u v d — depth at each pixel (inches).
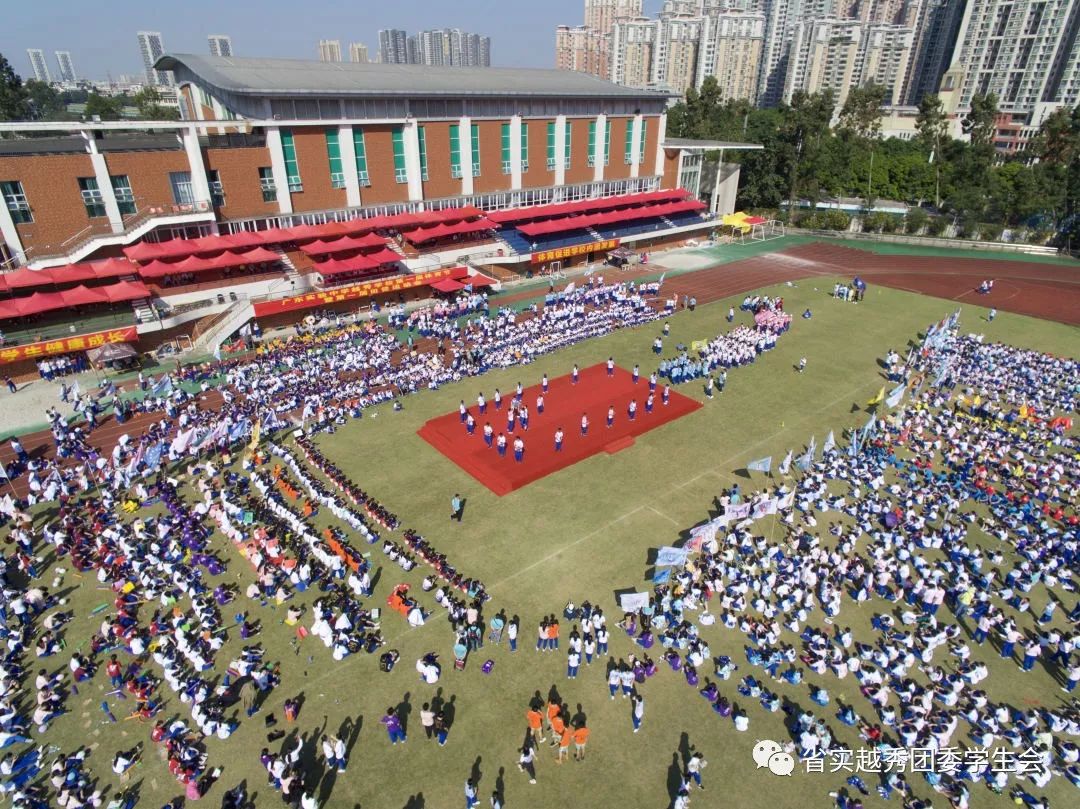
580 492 1476.4
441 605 1151.6
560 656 1064.8
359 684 1010.1
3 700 977.5
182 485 1480.1
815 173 4256.9
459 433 1701.5
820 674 1031.0
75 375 2011.6
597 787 870.4
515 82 3250.5
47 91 7362.2
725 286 3006.9
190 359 2113.7
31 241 2076.8
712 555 1248.2
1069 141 3929.6
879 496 1453.0
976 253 3703.3
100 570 1197.7
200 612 1109.1
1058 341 2400.3
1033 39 6451.8
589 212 3417.8
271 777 870.4
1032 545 1284.4
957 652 1061.8
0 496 1451.8
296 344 2165.4
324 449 1636.3
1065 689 1025.5
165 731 932.0
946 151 4503.0
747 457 1620.3
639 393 1937.7
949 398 1898.4
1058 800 866.8
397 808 842.8
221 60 2711.6
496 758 905.5
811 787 876.0
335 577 1208.8
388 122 2625.5
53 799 858.8
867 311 2706.7
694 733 943.0
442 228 2765.7
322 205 2603.3
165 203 2268.7
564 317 2464.3
